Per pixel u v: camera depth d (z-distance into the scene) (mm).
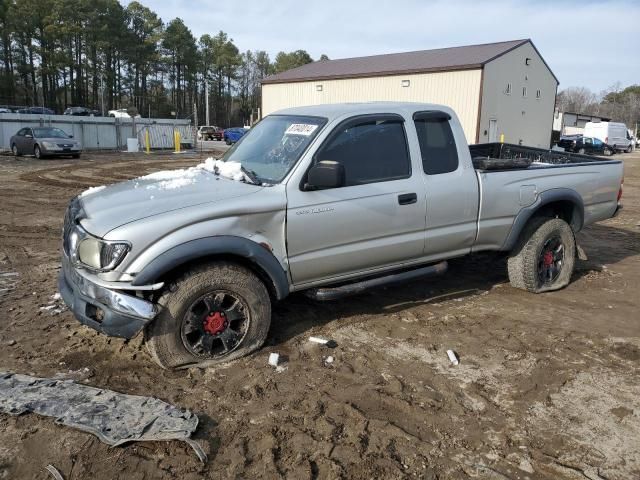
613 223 10625
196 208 3660
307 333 4539
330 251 4223
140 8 78062
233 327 3990
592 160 6457
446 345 4398
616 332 4750
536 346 4422
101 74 72125
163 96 83625
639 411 3469
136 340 4289
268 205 3842
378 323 4816
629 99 103250
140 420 3141
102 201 3936
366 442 3066
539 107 36094
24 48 69000
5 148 27391
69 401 3326
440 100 31250
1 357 3979
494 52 31250
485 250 5309
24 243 7688
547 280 5848
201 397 3488
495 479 2795
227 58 90438
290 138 4348
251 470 2807
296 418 3279
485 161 5113
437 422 3287
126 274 3461
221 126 94562
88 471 2752
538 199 5473
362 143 4379
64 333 4422
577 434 3201
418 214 4613
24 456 2846
